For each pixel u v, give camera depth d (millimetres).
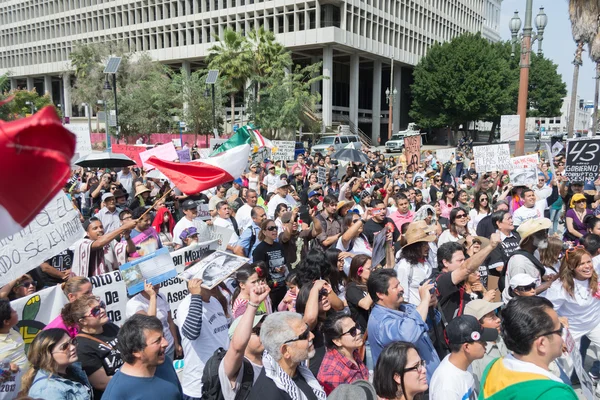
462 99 52500
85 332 3783
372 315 3939
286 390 3037
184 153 13867
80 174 16500
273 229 6199
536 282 5098
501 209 6520
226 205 8320
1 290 4734
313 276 4879
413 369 2951
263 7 53250
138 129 41406
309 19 51000
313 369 3938
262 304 5359
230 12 55656
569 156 10125
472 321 3016
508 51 63031
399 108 64625
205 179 6223
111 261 6301
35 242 4527
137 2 62812
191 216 7469
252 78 41000
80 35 68812
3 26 78188
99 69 45594
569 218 8602
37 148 949
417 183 12961
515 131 15258
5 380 3473
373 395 2836
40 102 46406
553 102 66625
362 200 9914
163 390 3156
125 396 3045
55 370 3254
